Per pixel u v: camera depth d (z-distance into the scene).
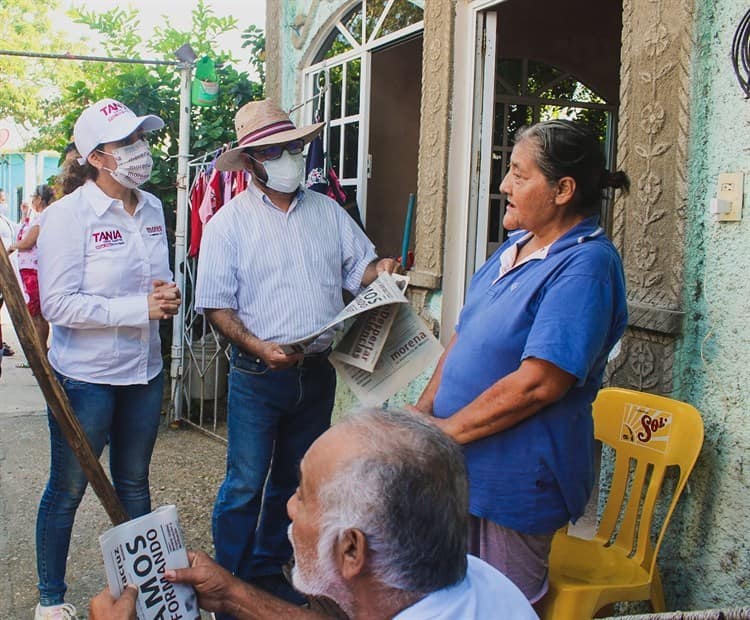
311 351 3.28
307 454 1.35
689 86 2.67
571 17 6.55
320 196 3.49
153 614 1.67
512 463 2.19
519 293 2.21
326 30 5.57
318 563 1.31
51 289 2.89
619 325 2.21
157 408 3.18
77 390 2.96
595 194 2.23
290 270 3.24
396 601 1.30
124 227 3.04
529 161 2.20
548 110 6.67
